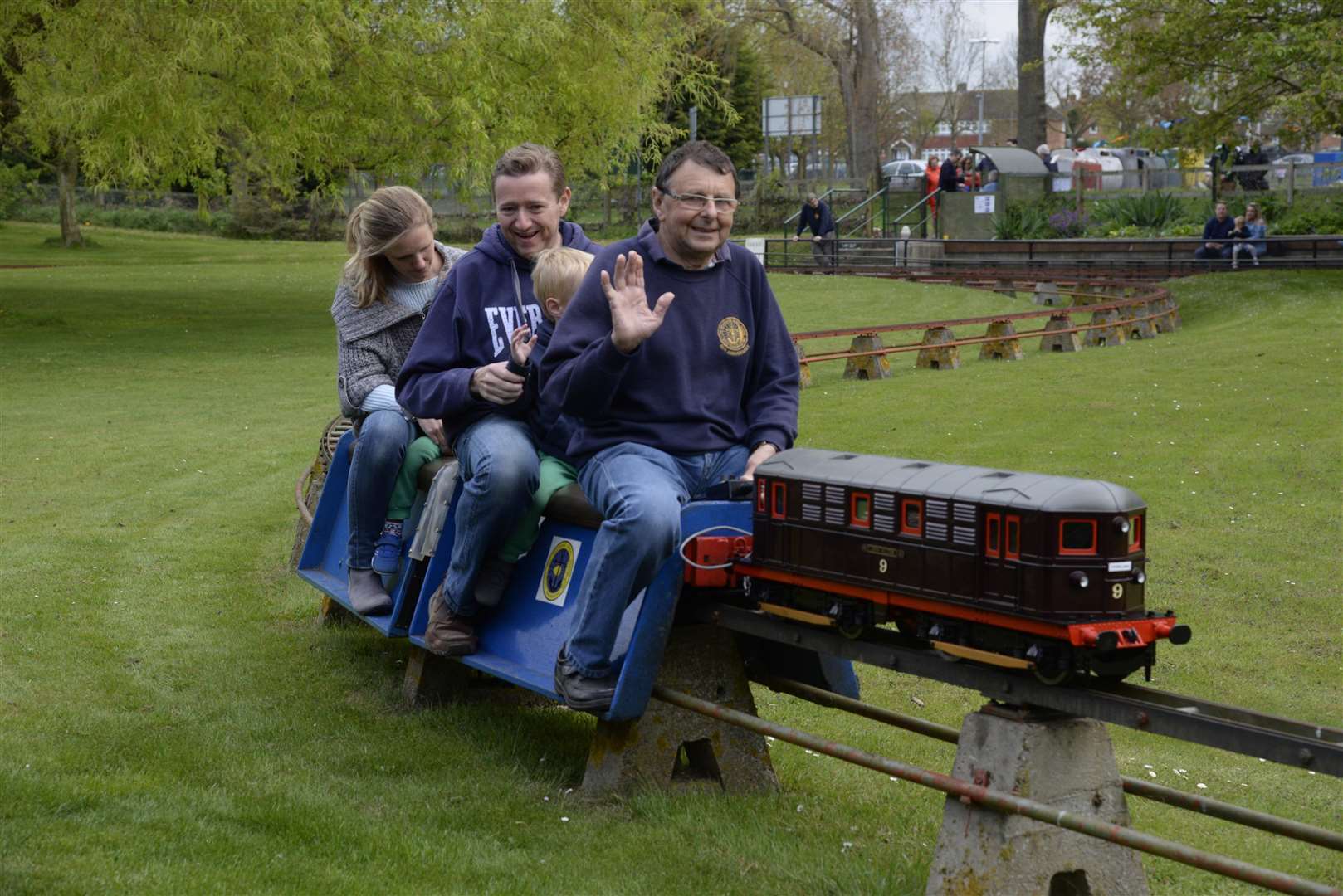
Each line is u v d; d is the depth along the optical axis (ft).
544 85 79.61
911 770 12.26
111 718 17.84
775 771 16.75
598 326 15.01
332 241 203.72
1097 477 35.73
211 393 54.60
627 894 12.82
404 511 19.45
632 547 14.06
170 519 31.53
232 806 14.65
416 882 12.92
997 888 11.58
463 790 15.55
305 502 28.43
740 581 14.46
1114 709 10.99
